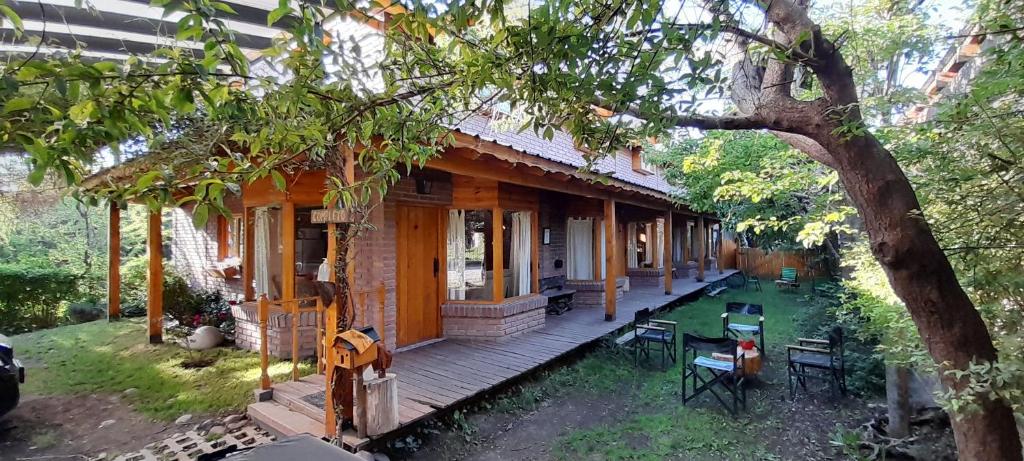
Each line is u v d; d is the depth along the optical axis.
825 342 5.68
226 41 1.16
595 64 1.58
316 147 1.90
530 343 6.86
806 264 13.41
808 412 4.93
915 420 4.20
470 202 7.15
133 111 1.11
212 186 1.43
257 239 6.91
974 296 2.29
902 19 3.97
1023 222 1.98
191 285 9.93
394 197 6.34
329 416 3.77
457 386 4.93
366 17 1.49
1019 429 2.21
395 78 1.94
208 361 6.29
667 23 1.45
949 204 2.20
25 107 1.02
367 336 3.71
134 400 5.14
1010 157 1.99
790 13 1.95
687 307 11.18
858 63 4.00
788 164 5.21
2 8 1.12
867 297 4.20
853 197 2.10
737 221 8.37
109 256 9.35
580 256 10.57
